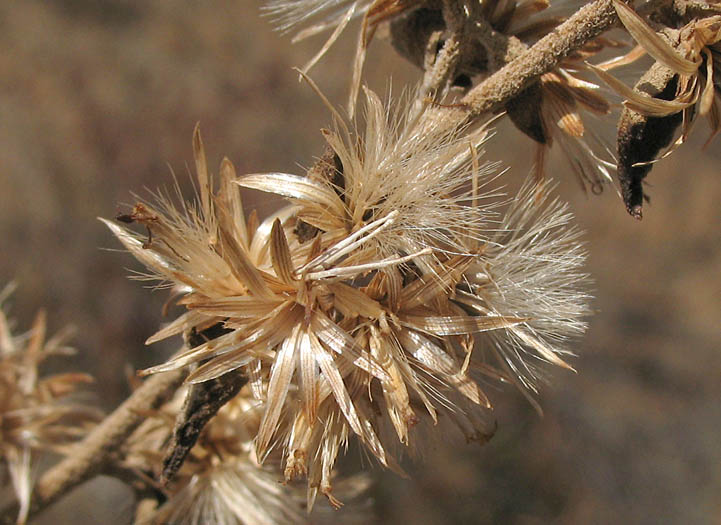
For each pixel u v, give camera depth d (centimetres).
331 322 7
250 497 9
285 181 7
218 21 36
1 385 10
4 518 10
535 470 30
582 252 8
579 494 30
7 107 33
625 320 36
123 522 11
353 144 8
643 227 38
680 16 7
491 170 7
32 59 34
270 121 35
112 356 30
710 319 36
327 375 7
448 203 7
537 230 8
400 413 7
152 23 37
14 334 29
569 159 8
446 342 7
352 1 9
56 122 33
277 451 9
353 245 7
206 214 8
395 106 8
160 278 8
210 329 8
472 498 29
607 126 9
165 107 35
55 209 32
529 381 8
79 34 36
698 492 31
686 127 7
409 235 7
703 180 40
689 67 7
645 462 32
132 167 34
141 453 9
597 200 37
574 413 32
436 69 8
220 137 34
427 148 7
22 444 10
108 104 34
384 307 7
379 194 7
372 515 11
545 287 8
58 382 10
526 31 8
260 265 8
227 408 9
